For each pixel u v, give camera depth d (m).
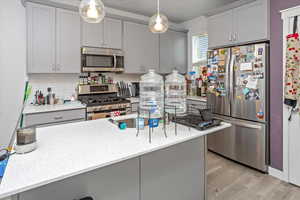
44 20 2.61
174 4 3.24
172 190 1.46
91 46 3.01
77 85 3.22
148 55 3.64
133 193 1.24
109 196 1.14
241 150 2.66
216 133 3.04
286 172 2.25
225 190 2.10
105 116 2.96
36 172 0.85
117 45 3.26
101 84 3.40
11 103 2.67
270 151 2.41
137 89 3.87
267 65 2.35
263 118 2.38
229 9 2.72
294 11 2.07
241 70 2.57
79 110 2.73
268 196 1.99
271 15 2.29
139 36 3.52
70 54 2.83
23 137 1.07
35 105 2.73
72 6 2.77
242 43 2.59
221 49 2.81
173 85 1.87
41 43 2.60
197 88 3.79
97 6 1.34
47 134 1.42
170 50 3.97
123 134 1.42
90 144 1.21
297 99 2.11
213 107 2.97
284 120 2.24
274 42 2.28
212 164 2.75
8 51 2.61
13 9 2.61
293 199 1.94
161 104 1.72
